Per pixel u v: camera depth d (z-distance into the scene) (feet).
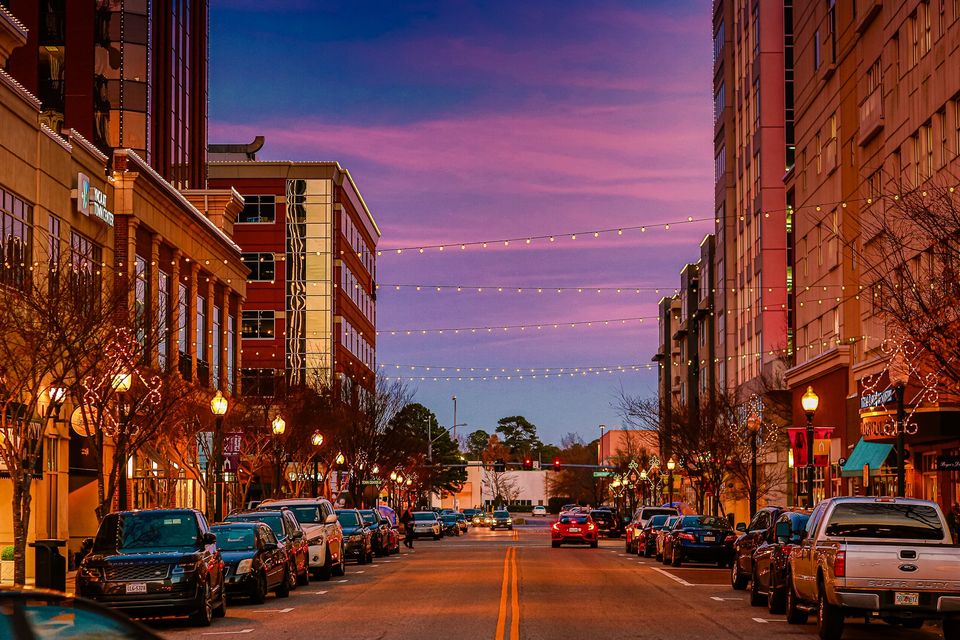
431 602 90.68
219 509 197.36
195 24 214.48
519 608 84.99
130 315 115.24
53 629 24.91
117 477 110.93
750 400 229.04
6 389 93.30
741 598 95.04
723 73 306.96
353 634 68.95
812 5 202.80
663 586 108.47
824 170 194.49
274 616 81.92
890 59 153.28
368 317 389.80
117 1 184.14
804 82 209.97
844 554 63.21
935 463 138.51
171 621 80.43
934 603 62.59
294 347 317.22
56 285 98.53
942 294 94.68
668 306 427.33
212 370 197.16
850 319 177.47
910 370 105.70
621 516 317.63
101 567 74.90
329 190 323.78
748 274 277.23
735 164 297.33
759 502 256.73
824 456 132.36
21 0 178.70
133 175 152.66
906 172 145.89
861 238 168.66
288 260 321.11
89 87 182.39
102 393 105.09
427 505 529.86
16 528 88.79
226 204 209.77
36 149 124.26
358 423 263.90
